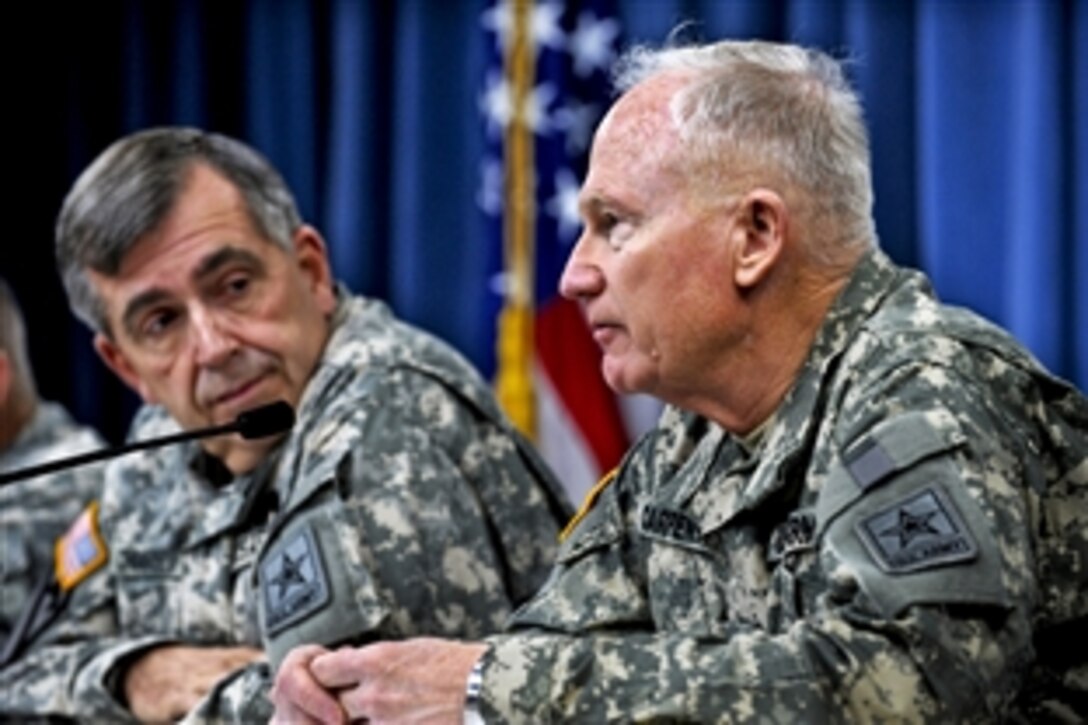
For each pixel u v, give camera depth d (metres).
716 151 2.95
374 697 2.76
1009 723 2.93
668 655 2.61
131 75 7.95
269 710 3.68
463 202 7.38
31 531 5.19
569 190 7.02
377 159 7.55
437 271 7.38
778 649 2.58
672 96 2.99
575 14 7.11
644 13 7.01
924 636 2.53
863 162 3.03
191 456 4.38
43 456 5.37
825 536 2.72
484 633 3.80
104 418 7.98
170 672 4.16
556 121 7.05
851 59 3.71
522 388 6.78
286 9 7.75
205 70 7.88
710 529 3.06
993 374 2.88
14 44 8.02
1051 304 6.19
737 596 3.02
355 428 3.88
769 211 2.94
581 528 3.36
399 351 4.07
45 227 8.02
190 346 4.07
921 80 6.48
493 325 7.06
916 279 3.03
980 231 6.38
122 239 4.06
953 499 2.63
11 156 8.02
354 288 7.50
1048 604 2.89
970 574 2.57
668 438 3.33
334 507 3.75
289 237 4.17
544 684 2.62
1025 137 6.24
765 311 2.98
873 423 2.77
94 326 4.23
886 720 2.52
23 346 5.51
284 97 7.75
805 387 2.96
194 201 4.07
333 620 3.64
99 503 4.62
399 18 7.48
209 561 4.28
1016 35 6.33
